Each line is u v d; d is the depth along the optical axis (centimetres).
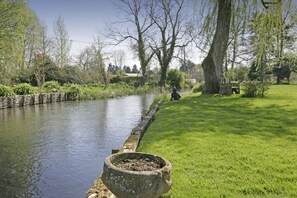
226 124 707
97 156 723
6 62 2223
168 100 1695
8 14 2028
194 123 729
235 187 328
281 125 678
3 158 700
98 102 2430
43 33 3606
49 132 1042
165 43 3634
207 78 1781
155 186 239
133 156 303
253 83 1569
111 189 251
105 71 4194
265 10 1383
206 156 444
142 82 4081
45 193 494
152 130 681
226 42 1669
